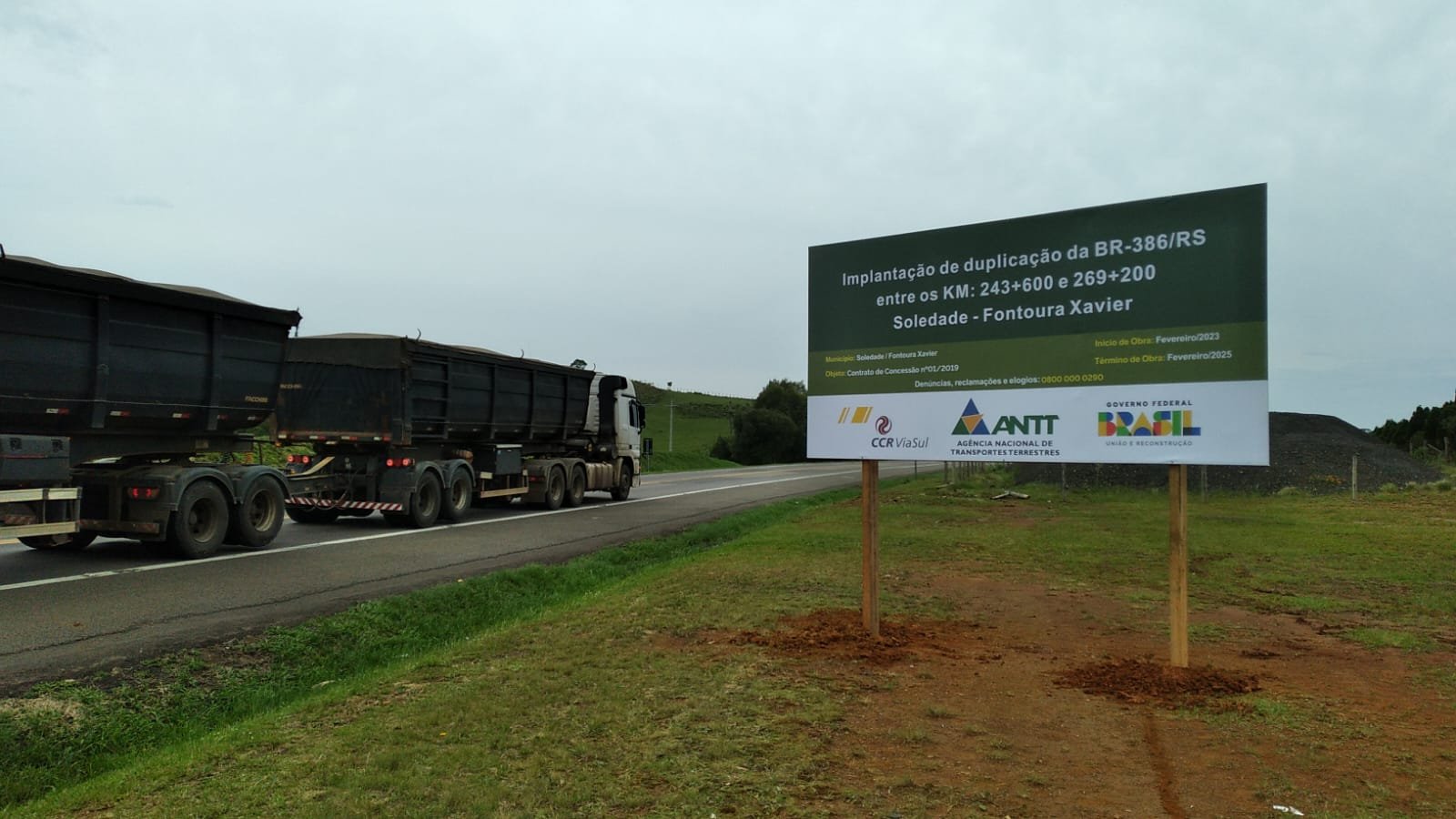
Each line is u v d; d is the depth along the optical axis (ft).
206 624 25.73
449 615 30.30
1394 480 90.84
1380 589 32.60
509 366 64.18
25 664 21.07
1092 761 14.96
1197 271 19.90
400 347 53.06
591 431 78.13
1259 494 82.48
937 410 23.32
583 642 23.26
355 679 21.44
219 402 40.47
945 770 14.49
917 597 30.25
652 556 45.78
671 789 13.61
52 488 33.58
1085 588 32.42
